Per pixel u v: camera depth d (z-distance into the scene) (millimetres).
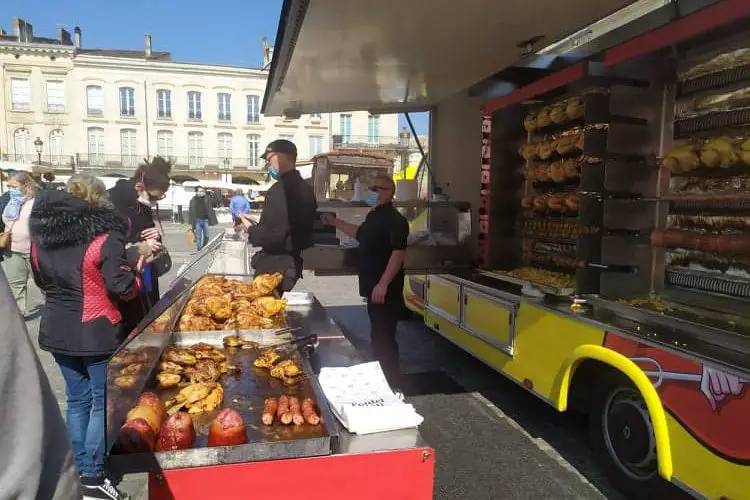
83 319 2916
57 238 2861
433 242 5395
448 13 3176
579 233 3436
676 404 2480
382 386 2223
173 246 16375
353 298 9328
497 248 4867
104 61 46219
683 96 3289
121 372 1719
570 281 3797
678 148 3180
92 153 47344
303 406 1996
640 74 3377
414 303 6375
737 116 2926
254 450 1671
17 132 46250
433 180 6734
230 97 49156
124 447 1631
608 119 3346
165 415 1893
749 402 2117
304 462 1691
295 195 4086
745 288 2891
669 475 2527
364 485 1749
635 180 3471
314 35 3525
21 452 954
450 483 3332
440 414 4418
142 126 47844
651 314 2914
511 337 3951
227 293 3611
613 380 3098
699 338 2617
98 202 3078
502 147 4797
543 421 4281
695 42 3053
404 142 46438
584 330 3127
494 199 4828
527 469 3510
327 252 4938
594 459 3605
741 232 2967
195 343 2836
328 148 50750
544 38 3717
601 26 4027
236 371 2430
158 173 4129
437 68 4512
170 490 1614
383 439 1841
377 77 4852
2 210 7246
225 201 37594
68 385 3068
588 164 3422
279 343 2832
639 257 3510
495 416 4383
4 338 962
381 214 4297
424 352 6176
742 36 2842
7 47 44688
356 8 3014
